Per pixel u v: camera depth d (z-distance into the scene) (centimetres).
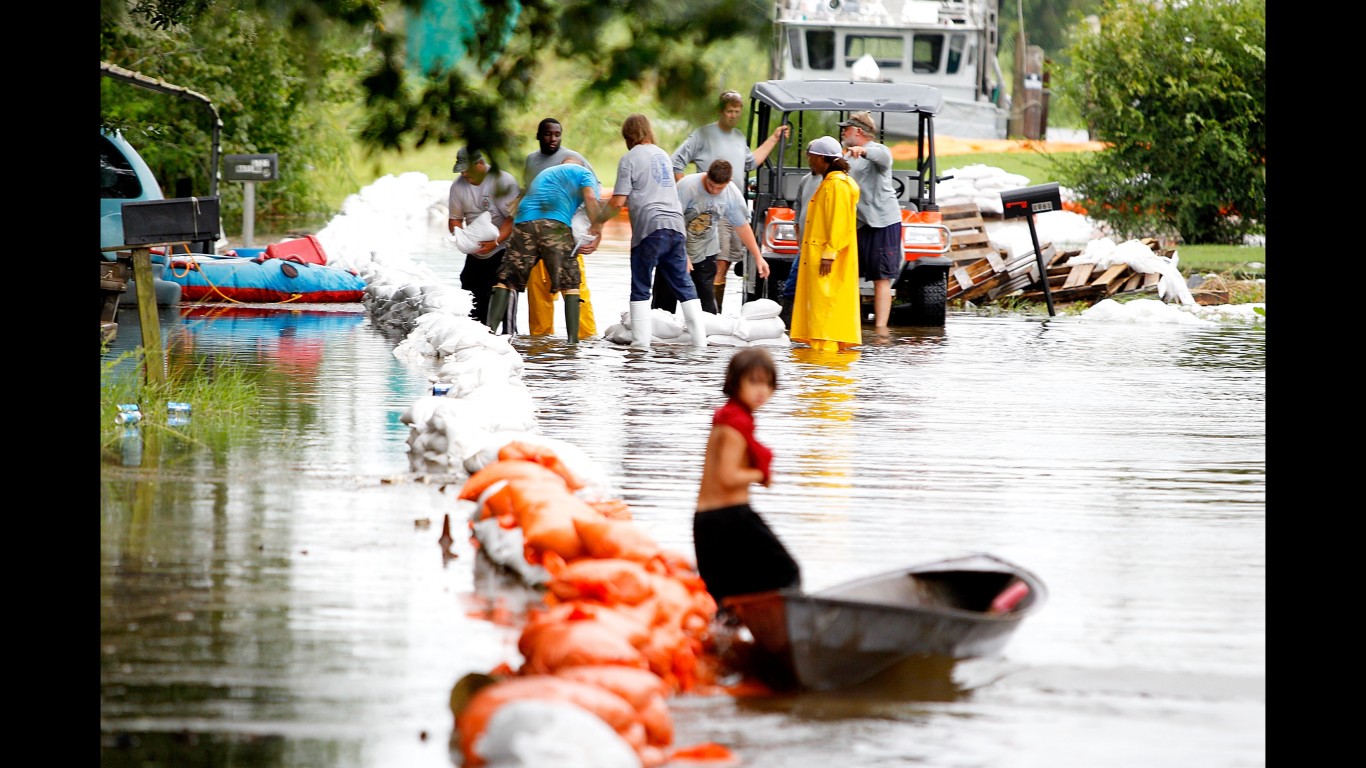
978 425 3775
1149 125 9644
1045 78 13425
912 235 6084
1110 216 9888
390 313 5531
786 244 6081
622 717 1566
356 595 2152
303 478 2888
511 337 5444
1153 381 4659
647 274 5181
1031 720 1762
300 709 1725
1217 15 9419
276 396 3875
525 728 1461
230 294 6069
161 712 1711
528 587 2205
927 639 1848
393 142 2119
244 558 2325
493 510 2356
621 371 4575
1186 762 1647
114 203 5691
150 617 2039
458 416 3028
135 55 7688
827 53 10594
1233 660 1983
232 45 8231
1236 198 9656
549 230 5153
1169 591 2292
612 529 2166
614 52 1942
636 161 5144
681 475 3017
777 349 5322
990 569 2091
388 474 2928
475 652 1922
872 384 4488
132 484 2803
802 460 3256
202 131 9175
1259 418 3962
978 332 6050
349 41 2175
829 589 2011
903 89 6297
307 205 10969
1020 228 9862
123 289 4662
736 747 1656
